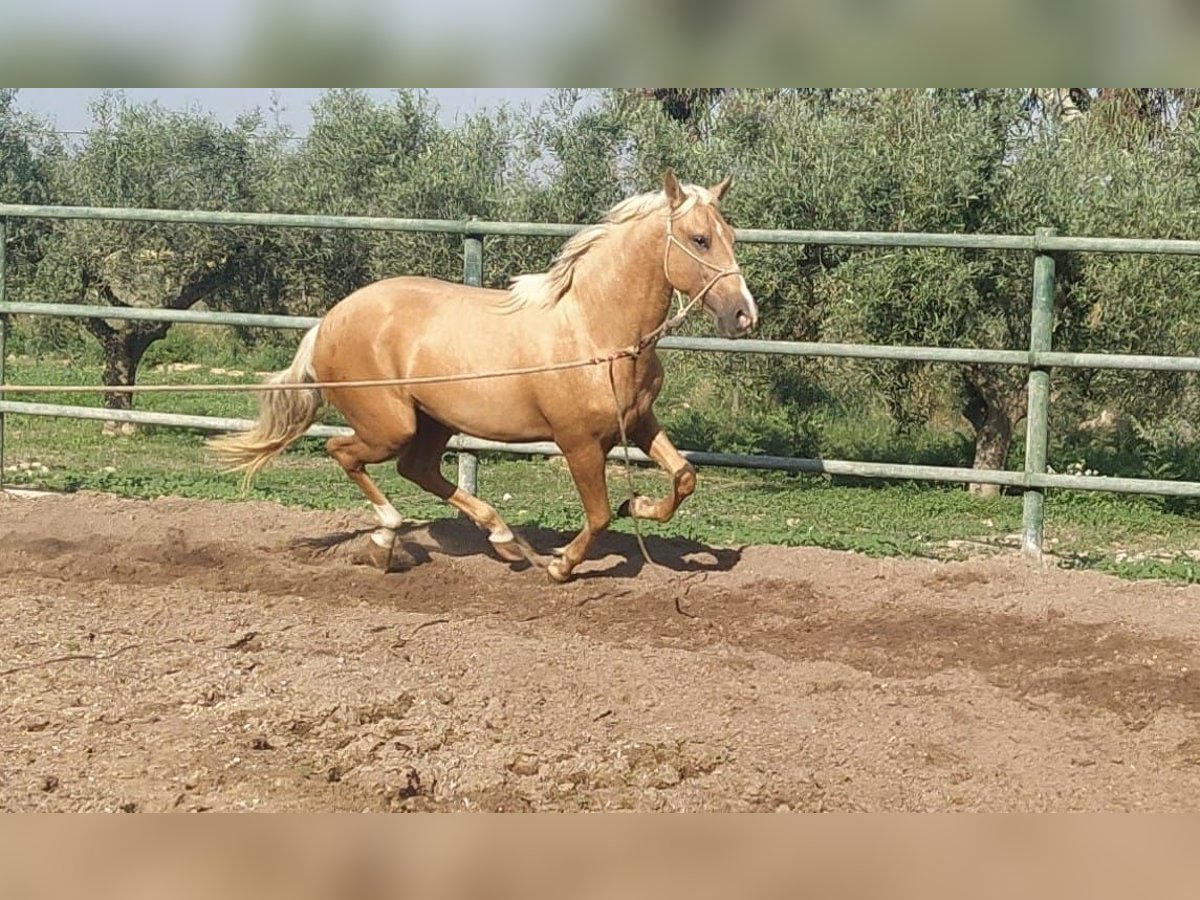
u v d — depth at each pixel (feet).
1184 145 35.73
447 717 17.30
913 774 15.92
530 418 22.29
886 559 25.71
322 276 45.73
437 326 22.54
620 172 44.91
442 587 23.56
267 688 18.12
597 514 22.76
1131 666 19.62
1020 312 35.73
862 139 37.27
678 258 21.22
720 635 21.29
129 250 45.50
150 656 19.39
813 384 41.01
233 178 46.60
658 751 16.39
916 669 19.75
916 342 36.11
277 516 27.78
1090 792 15.48
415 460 24.07
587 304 21.85
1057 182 35.27
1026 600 23.00
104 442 43.09
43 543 25.52
